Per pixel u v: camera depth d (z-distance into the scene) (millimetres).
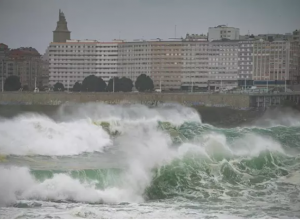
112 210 84375
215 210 86250
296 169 116000
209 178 104375
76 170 100938
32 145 135875
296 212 85938
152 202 91250
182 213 83688
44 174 96812
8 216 78562
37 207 84500
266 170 113875
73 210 82000
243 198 94188
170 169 103688
